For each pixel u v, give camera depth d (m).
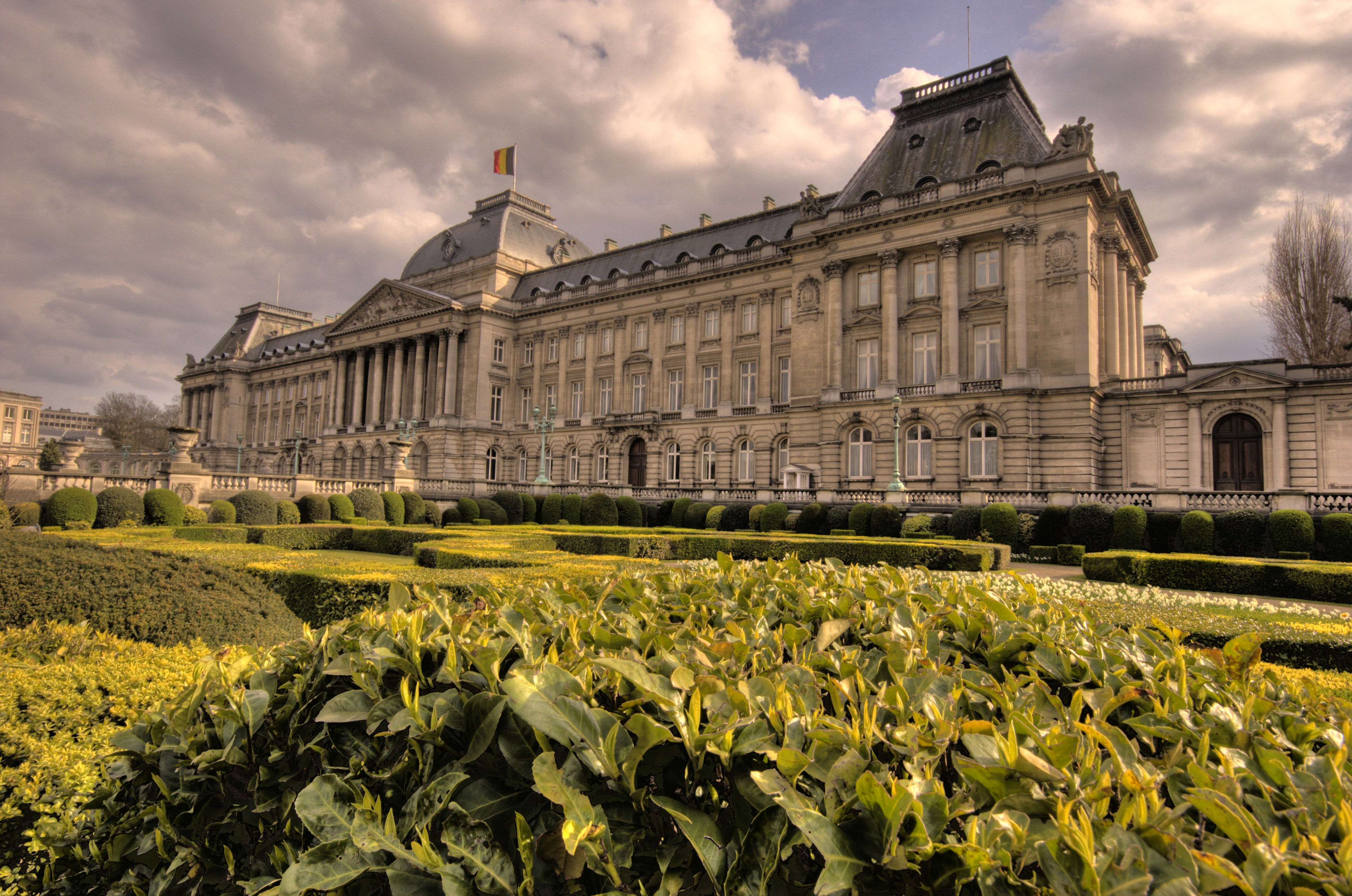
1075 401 36.94
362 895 2.78
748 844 2.31
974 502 34.62
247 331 109.69
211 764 3.32
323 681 3.53
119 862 3.56
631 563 12.63
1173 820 2.24
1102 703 3.08
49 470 36.16
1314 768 2.52
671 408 58.59
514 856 2.65
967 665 4.17
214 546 15.67
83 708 4.64
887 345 43.19
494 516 44.41
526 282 71.50
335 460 76.75
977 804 2.40
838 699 3.02
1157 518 29.86
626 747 2.59
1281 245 46.72
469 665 3.34
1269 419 34.44
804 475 45.38
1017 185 38.56
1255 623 7.81
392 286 72.88
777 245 53.12
